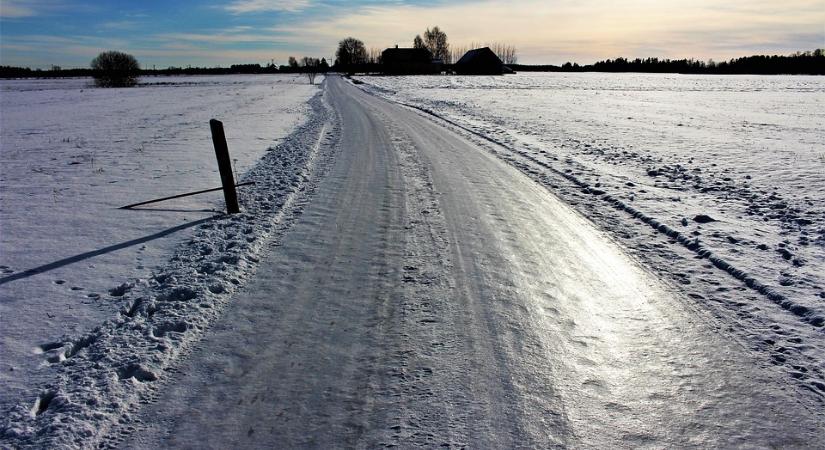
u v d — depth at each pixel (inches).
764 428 109.5
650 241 234.4
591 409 115.2
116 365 133.0
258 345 143.3
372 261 207.3
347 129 681.0
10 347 142.7
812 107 1176.8
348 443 104.8
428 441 105.2
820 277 187.3
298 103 1245.7
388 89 1878.7
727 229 249.0
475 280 187.6
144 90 2203.5
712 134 665.0
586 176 381.1
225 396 120.6
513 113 962.1
